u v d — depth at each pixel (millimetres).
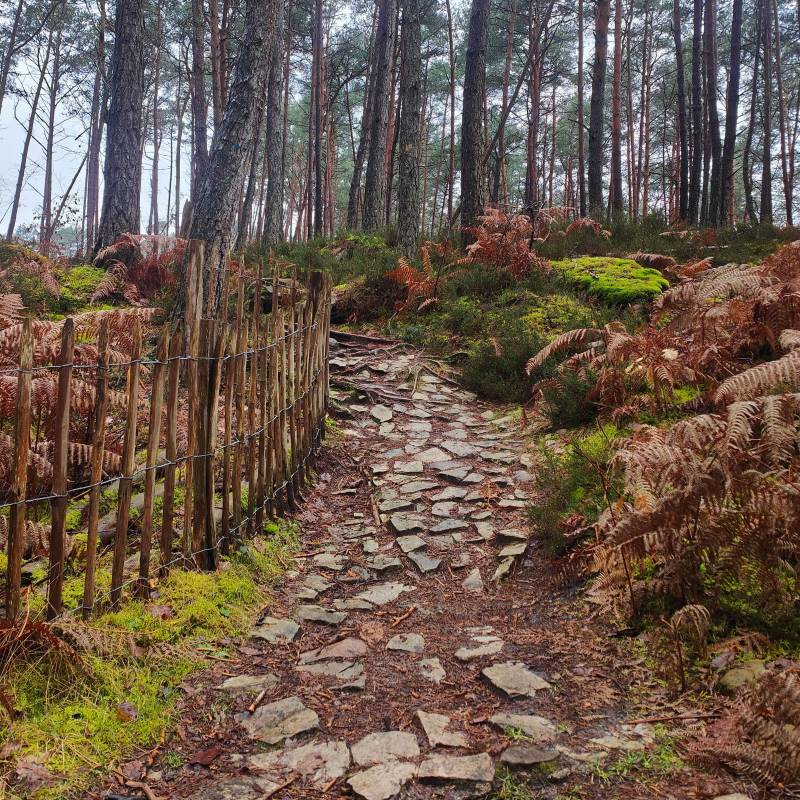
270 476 4570
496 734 2516
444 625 3539
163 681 2752
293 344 5133
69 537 3428
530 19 20531
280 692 2814
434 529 4777
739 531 3031
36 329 4090
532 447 6035
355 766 2324
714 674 2709
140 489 4484
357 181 22109
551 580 3730
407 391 7852
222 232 6848
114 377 5254
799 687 2162
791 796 2053
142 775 2232
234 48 20500
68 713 2426
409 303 9891
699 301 5555
